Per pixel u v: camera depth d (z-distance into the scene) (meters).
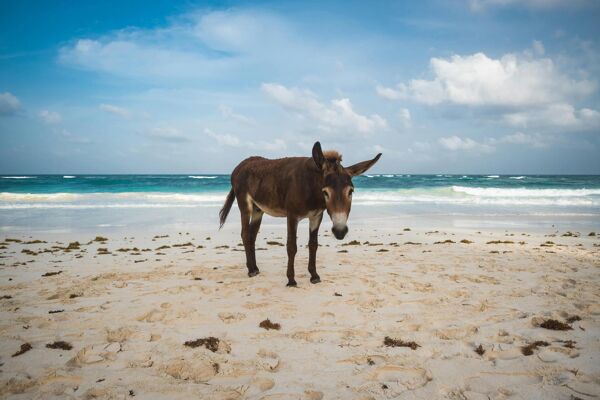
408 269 8.18
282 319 5.04
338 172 5.53
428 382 3.39
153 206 25.91
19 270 8.57
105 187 43.28
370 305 5.62
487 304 5.61
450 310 5.38
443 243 12.58
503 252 10.49
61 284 7.08
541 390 3.22
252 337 4.42
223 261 9.59
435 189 37.94
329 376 3.49
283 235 15.27
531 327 4.71
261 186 7.20
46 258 10.23
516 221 19.45
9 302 5.86
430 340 4.34
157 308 5.46
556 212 23.16
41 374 3.49
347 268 8.33
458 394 3.18
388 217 20.95
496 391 3.22
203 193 36.81
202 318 5.04
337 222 5.25
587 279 7.27
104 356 3.88
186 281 7.21
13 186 43.09
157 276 7.70
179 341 4.28
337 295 6.13
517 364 3.71
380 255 10.13
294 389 3.26
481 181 59.25
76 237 14.83
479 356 3.91
